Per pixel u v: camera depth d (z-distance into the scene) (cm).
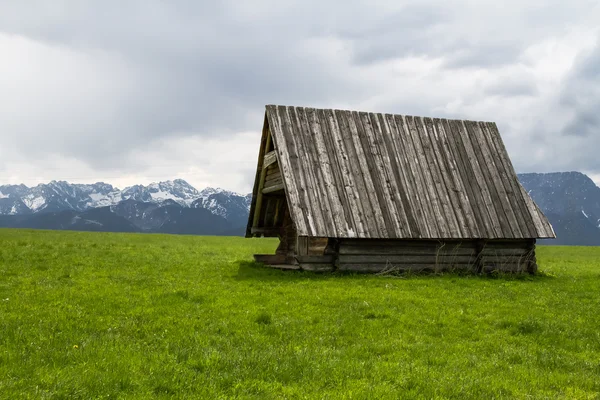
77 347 1102
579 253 5994
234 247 4984
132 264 2800
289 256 3203
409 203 2862
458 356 1193
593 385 1029
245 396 865
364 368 1056
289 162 2752
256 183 3347
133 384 891
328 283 2269
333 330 1388
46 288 1881
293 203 2620
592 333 1491
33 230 6988
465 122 3397
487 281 2619
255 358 1062
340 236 2611
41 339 1153
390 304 1800
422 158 3081
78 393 831
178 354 1082
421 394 918
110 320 1397
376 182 2864
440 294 2081
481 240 2959
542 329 1480
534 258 3105
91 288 1922
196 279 2283
